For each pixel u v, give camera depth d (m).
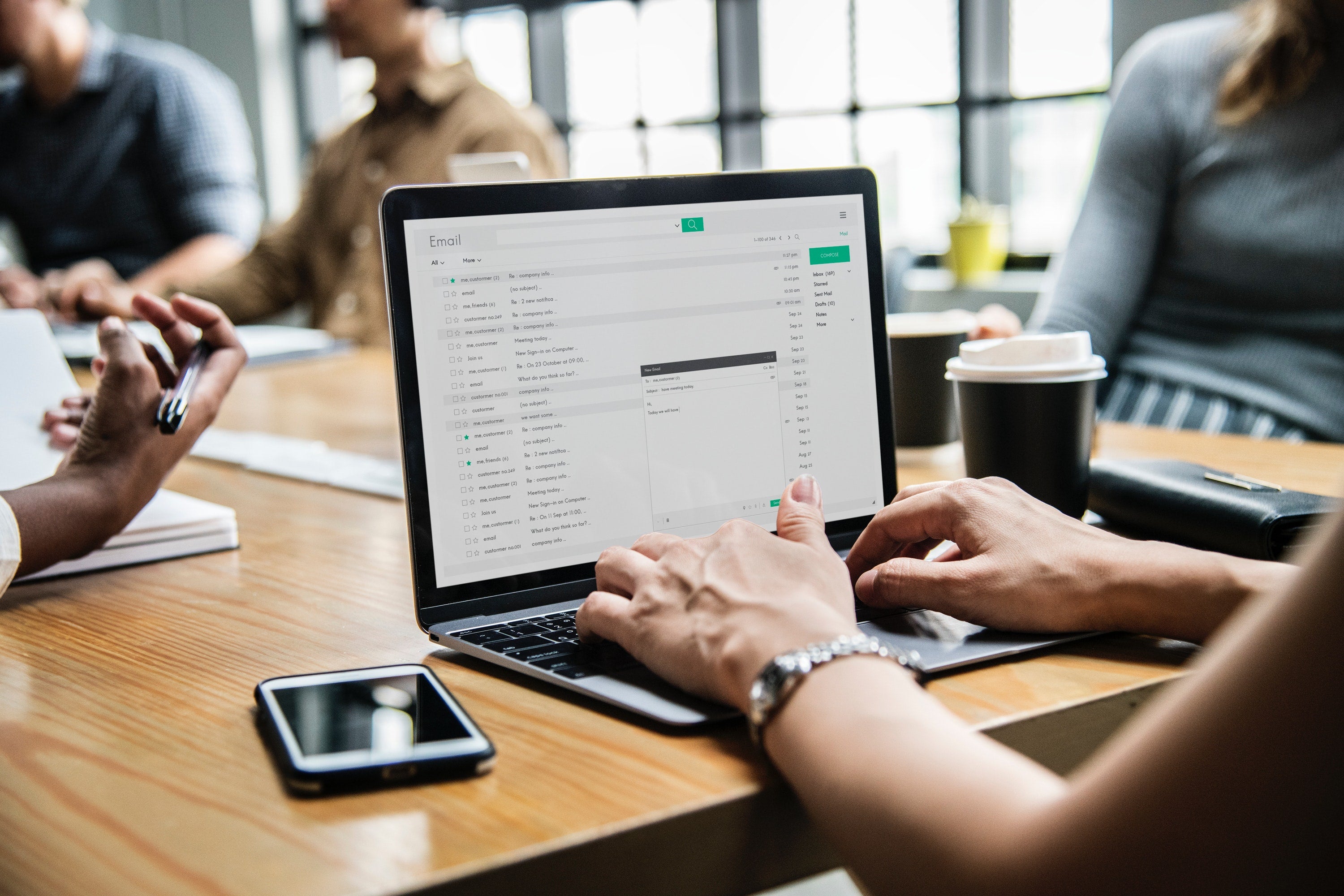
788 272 0.81
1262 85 1.51
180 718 0.58
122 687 0.64
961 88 3.36
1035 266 3.38
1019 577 0.64
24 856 0.44
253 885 0.41
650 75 4.03
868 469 0.84
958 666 0.61
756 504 0.79
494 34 4.44
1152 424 1.54
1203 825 0.33
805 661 0.47
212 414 0.94
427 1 2.70
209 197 3.27
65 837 0.45
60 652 0.70
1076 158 3.26
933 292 3.32
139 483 0.86
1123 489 0.87
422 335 0.70
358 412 1.67
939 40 3.39
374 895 0.40
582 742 0.54
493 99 2.68
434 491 0.70
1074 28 3.18
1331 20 1.46
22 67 3.20
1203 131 1.58
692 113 3.94
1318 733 0.32
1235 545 0.77
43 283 2.38
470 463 0.71
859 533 0.83
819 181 0.83
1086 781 0.37
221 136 3.33
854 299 0.84
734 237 0.80
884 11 3.47
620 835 0.45
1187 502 0.81
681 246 0.78
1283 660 0.32
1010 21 3.31
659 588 0.60
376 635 0.73
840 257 0.84
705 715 0.54
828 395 0.82
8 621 0.77
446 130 2.63
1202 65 1.60
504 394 0.72
